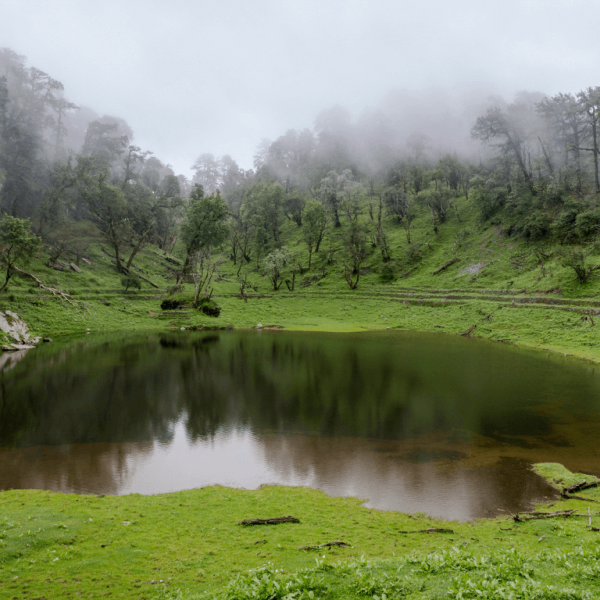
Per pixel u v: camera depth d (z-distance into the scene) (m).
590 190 79.06
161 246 120.44
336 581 6.97
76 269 75.00
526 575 6.96
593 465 17.47
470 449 19.22
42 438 20.23
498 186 94.00
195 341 50.66
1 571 8.82
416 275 86.88
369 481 15.95
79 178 81.88
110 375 32.66
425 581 6.92
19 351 42.12
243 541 10.76
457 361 38.59
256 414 24.08
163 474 16.50
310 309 77.88
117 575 8.81
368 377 32.66
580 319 47.56
